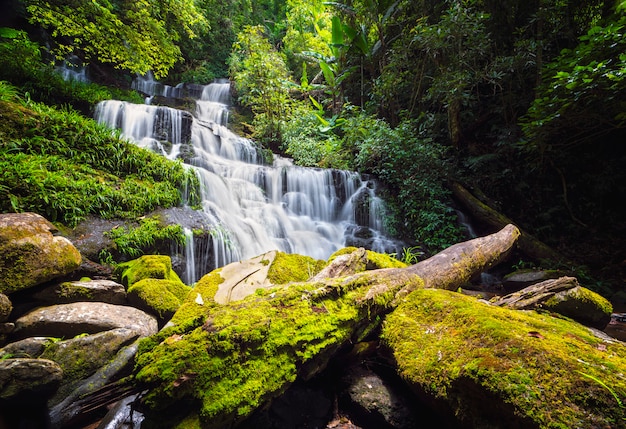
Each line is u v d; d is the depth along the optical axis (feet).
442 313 6.31
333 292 6.66
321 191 24.53
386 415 5.74
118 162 15.72
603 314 8.45
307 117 32.89
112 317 8.36
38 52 22.27
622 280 17.79
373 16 30.60
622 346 5.08
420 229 22.76
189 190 17.46
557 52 23.38
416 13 29.71
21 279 8.20
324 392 6.36
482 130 26.37
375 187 25.62
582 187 21.79
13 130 13.46
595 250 20.13
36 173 12.16
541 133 17.89
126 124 23.16
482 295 15.58
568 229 21.53
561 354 4.36
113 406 6.03
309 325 5.85
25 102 15.43
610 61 13.67
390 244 22.04
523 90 23.25
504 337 4.85
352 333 6.68
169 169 17.04
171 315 9.40
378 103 31.19
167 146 23.27
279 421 5.60
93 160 15.06
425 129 25.93
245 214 19.74
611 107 15.88
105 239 12.30
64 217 12.10
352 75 37.19
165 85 41.14
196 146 25.82
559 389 3.87
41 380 6.08
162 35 26.40
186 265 14.14
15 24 27.40
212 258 15.35
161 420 4.42
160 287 9.91
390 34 33.83
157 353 4.82
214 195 18.88
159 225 13.97
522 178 23.00
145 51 25.16
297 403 5.94
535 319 5.97
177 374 4.46
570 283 8.82
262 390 4.93
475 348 4.97
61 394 6.37
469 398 4.58
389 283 7.67
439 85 23.35
